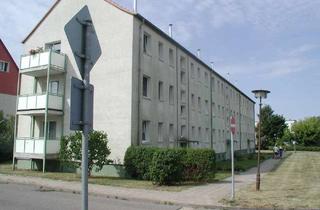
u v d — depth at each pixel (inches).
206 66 1525.6
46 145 894.4
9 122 1250.0
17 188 623.8
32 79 1035.9
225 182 764.0
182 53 1241.4
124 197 548.1
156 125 1000.2
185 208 485.4
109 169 862.5
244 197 550.9
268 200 523.5
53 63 933.2
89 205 478.9
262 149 3361.2
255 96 667.4
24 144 932.6
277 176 924.0
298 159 1862.7
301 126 3683.6
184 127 1243.2
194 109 1355.8
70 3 985.5
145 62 948.6
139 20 920.3
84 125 190.1
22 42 1047.0
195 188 650.8
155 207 480.4
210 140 1568.7
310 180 820.6
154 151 744.3
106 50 909.8
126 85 875.4
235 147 2149.4
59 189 621.3
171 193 587.8
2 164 1120.2
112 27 911.0
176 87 1170.6
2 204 455.2
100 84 905.5
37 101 925.2
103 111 893.2
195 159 762.8
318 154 2516.0
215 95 1699.1
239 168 1116.5
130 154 808.9
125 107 869.2
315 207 472.1
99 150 786.2
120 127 868.6
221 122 1800.0
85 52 193.9
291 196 563.2
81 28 193.5
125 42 890.7
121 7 904.9
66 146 829.8
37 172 882.8
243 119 2488.9
